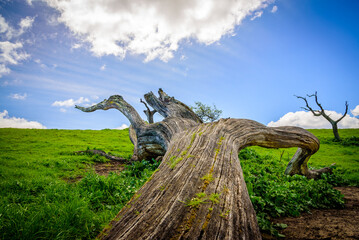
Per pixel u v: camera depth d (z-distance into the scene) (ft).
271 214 10.80
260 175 19.88
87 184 14.10
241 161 30.07
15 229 7.03
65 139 65.77
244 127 15.58
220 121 15.87
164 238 4.43
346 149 64.18
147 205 5.83
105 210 10.11
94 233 7.77
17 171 19.67
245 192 7.39
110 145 59.16
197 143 10.89
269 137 16.88
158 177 7.82
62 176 20.44
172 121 21.30
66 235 7.12
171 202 5.66
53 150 40.68
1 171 18.94
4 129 80.94
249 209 6.41
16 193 12.35
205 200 5.75
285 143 18.21
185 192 6.12
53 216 8.08
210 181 6.90
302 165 22.59
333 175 23.67
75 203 8.87
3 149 40.34
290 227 9.30
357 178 24.97
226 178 7.49
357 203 14.42
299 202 12.64
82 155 34.86
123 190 13.20
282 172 24.02
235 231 5.02
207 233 4.64
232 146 11.50
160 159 26.25
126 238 4.66
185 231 4.61
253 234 5.35
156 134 23.40
